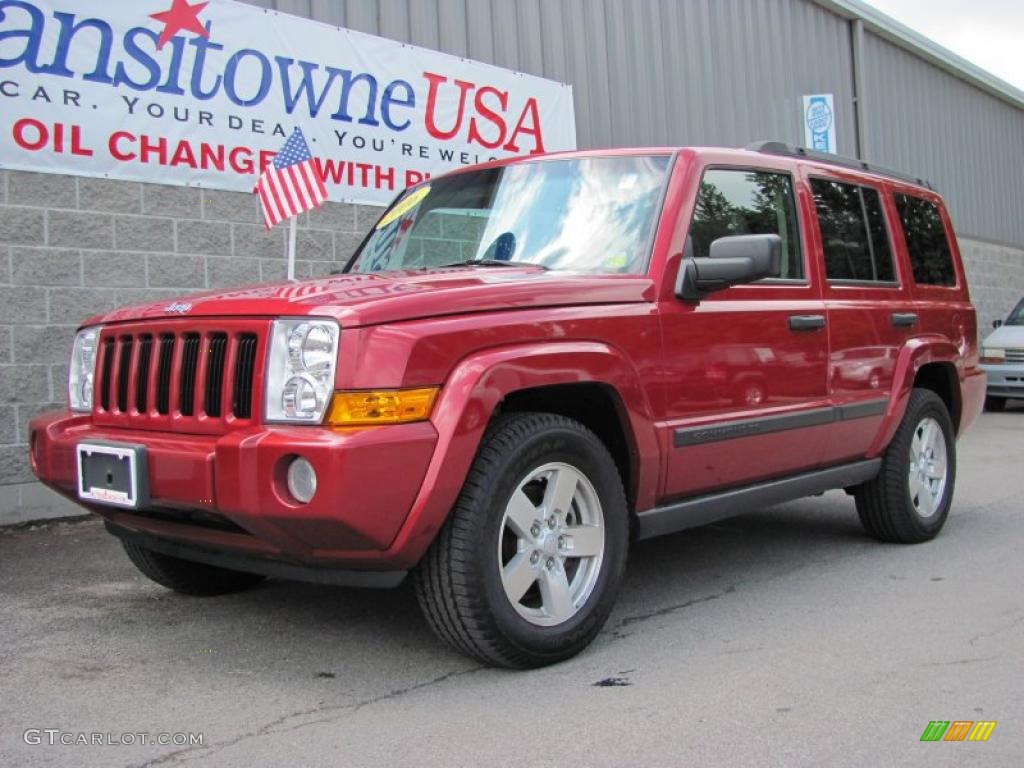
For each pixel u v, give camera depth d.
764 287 4.59
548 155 4.82
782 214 4.88
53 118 6.51
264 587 4.86
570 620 3.65
